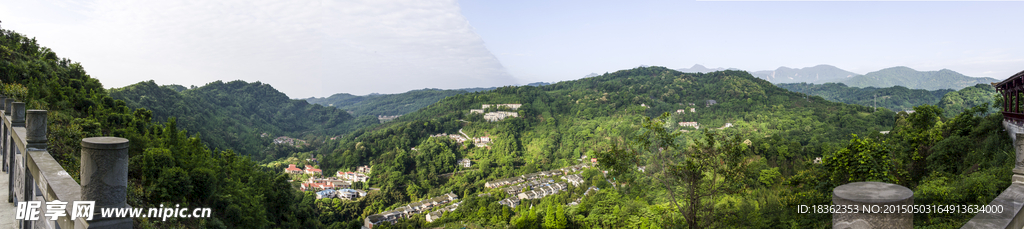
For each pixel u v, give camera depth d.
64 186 3.80
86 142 2.95
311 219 44.88
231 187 25.41
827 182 17.72
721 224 19.94
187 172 19.06
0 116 8.70
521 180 114.94
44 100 22.86
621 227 40.34
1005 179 13.39
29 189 5.32
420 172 117.88
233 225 21.44
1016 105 19.80
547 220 50.50
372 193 101.81
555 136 164.12
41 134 5.43
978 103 134.00
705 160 17.11
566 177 110.56
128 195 13.73
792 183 20.45
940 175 19.70
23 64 29.91
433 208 91.56
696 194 17.77
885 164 16.67
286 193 37.91
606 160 18.73
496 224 63.81
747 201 23.05
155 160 17.20
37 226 4.83
